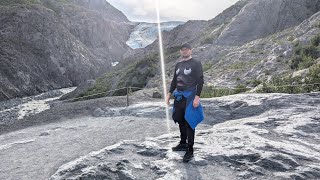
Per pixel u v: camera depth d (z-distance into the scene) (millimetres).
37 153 7176
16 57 85562
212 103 10961
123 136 8336
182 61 5449
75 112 14391
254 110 9727
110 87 57062
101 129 9531
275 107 9711
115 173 4855
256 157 5352
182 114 5379
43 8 109062
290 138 6738
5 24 93312
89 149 7227
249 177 4805
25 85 81062
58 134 9344
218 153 5582
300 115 8445
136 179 4746
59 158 6637
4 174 5883
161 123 9891
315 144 6363
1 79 74500
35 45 95812
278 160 5176
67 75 101375
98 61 127188
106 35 164750
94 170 4871
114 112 12586
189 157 5305
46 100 68062
